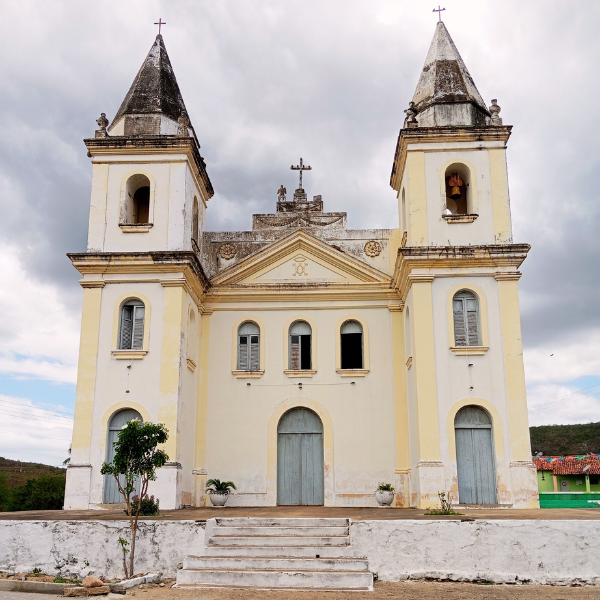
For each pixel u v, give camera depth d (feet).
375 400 70.08
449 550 39.86
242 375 71.05
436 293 63.41
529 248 63.00
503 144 67.36
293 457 69.87
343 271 73.97
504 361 61.36
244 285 73.20
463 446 60.44
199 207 75.51
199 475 67.62
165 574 40.45
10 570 41.45
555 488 108.58
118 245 66.28
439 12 76.74
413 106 68.64
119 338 63.67
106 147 68.33
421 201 66.18
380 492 65.62
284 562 38.96
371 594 35.27
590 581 38.81
